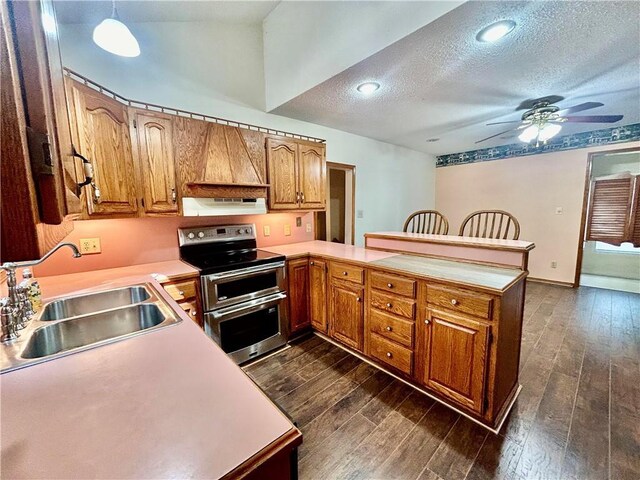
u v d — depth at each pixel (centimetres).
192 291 207
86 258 211
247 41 295
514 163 489
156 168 206
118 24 154
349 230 424
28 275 140
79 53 205
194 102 263
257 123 307
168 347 98
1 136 44
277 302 255
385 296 212
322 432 166
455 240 230
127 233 227
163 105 246
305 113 317
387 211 479
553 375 218
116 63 221
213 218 274
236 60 288
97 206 174
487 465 144
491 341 157
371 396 198
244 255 262
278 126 323
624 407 182
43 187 50
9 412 67
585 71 221
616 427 166
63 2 180
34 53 49
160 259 244
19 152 45
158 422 63
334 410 184
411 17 173
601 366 229
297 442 59
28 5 48
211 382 78
